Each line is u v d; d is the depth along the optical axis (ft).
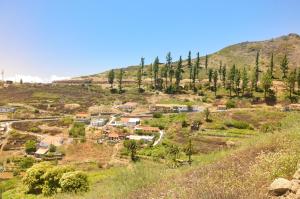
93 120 436.76
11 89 637.30
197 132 352.08
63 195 71.77
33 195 137.39
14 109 500.74
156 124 404.77
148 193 38.34
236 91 533.14
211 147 284.61
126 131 390.21
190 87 585.22
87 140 361.30
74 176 103.35
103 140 358.23
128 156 297.53
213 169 40.11
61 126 423.23
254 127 361.10
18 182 220.02
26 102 548.31
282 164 33.47
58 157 322.34
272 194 28.32
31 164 295.28
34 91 619.67
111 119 451.94
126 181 47.19
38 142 363.97
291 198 26.86
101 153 326.24
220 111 429.79
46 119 456.45
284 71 595.06
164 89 595.47
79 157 322.14
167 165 53.98
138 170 49.98
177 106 478.18
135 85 643.86
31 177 140.15
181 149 270.87
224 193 28.58
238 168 37.47
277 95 497.87
